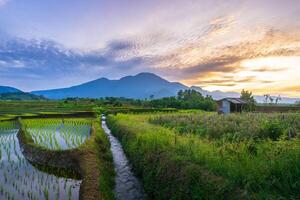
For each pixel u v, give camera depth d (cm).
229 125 2086
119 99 14688
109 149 2383
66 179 1527
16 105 9875
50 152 1970
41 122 4612
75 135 3019
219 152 1093
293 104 6006
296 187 681
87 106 9844
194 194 883
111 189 1366
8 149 2431
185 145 1292
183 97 12975
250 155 982
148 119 3706
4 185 1394
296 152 817
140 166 1570
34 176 1584
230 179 812
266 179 762
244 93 7175
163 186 1121
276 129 1603
